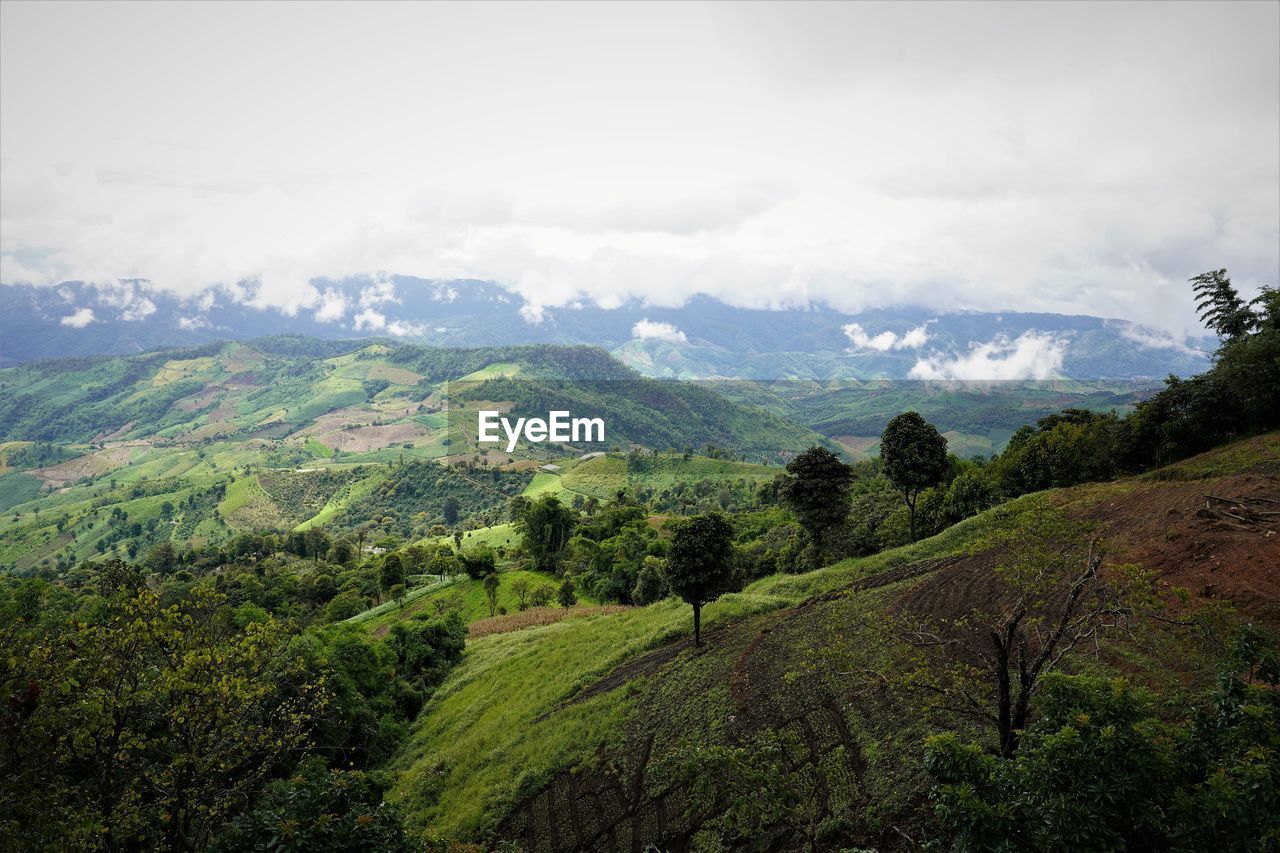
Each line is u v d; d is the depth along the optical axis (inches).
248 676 941.2
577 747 1210.6
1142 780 426.9
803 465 2108.8
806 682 1087.0
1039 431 2615.7
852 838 711.7
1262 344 1689.2
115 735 812.6
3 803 664.4
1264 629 781.3
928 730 813.2
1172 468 1574.8
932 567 1496.1
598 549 4074.8
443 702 1866.4
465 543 6240.2
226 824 853.8
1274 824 394.0
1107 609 614.5
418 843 681.0
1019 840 446.9
